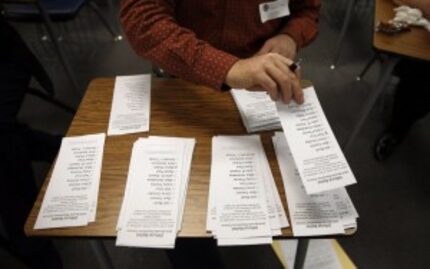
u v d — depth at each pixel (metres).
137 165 0.69
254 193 0.64
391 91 1.96
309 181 0.59
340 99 1.99
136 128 0.77
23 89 1.29
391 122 1.68
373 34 1.15
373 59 2.02
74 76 1.96
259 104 0.81
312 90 0.67
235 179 0.66
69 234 0.59
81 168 0.69
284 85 0.64
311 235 0.58
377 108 1.91
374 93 1.40
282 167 0.68
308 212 0.61
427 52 1.07
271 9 0.84
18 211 1.09
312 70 2.19
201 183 0.66
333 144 0.61
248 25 0.85
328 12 2.68
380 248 1.35
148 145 0.73
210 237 0.59
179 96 0.85
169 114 0.80
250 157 0.70
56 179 0.67
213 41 0.88
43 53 2.37
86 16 2.66
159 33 0.73
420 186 1.57
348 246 1.35
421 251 1.35
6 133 1.14
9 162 1.11
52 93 1.57
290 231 0.59
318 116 0.64
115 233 0.59
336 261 1.22
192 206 0.62
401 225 1.42
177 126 0.77
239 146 0.72
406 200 1.51
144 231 0.59
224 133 0.75
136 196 0.63
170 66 0.74
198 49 0.72
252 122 0.77
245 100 0.83
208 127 0.77
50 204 0.63
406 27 1.16
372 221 1.44
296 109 0.65
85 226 0.60
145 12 0.75
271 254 1.30
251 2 0.81
